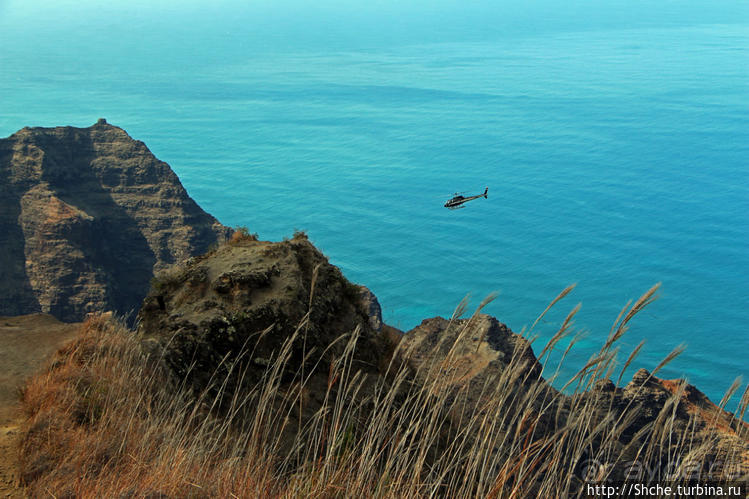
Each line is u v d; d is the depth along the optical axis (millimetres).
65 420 8484
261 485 7168
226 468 7570
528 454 6191
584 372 6012
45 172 183875
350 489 7145
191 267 13008
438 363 7438
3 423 8914
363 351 11984
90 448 7793
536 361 6422
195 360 10664
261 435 9008
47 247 172250
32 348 12383
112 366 10188
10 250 174875
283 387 10555
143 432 8383
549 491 5977
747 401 5719
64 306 170000
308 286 12664
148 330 11625
